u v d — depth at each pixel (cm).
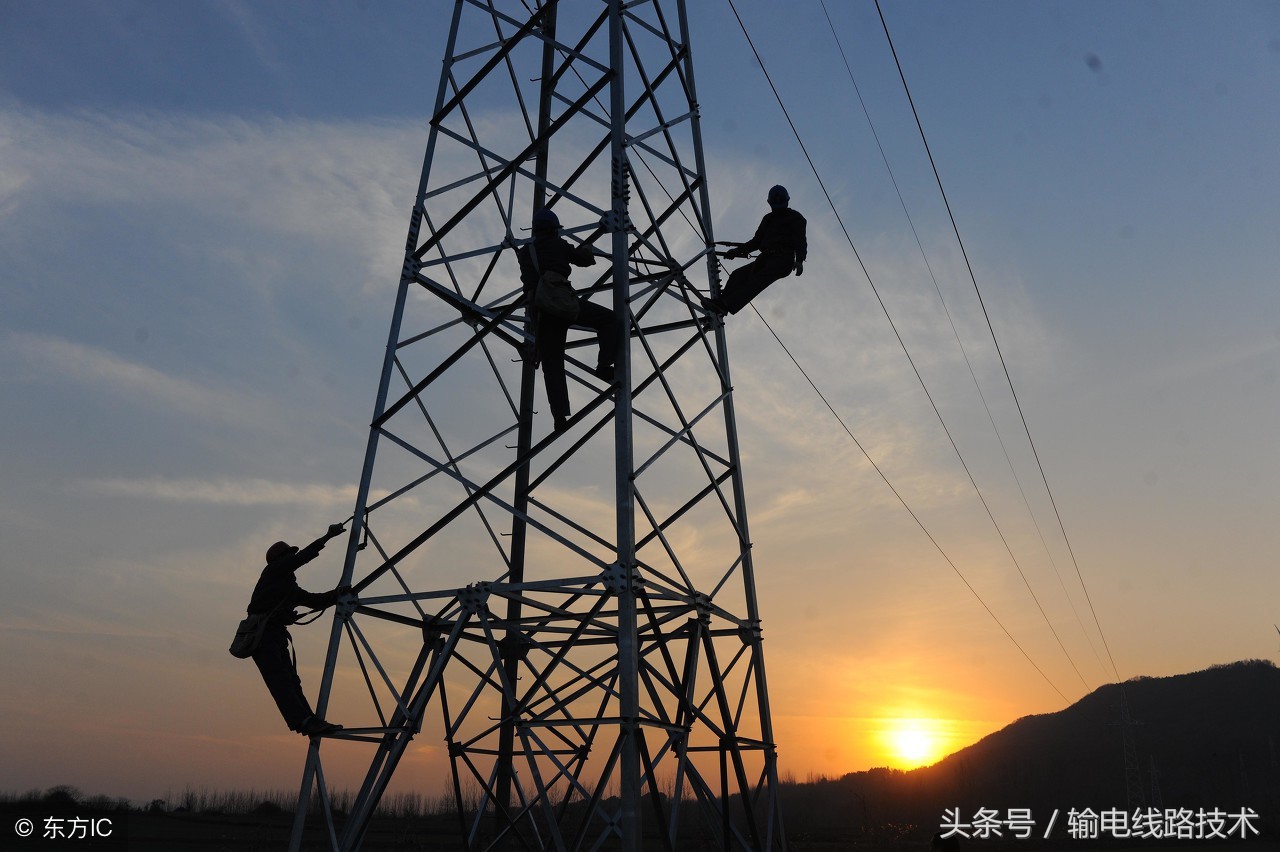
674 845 1238
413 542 1391
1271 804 14438
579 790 1238
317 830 5344
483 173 1580
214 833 4981
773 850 1496
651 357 1477
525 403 1747
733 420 1620
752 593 1559
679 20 1788
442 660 1356
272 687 1346
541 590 1302
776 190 1703
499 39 1692
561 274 1418
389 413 1477
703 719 1405
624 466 1303
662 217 1727
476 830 1573
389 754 1349
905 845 7944
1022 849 8406
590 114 1577
